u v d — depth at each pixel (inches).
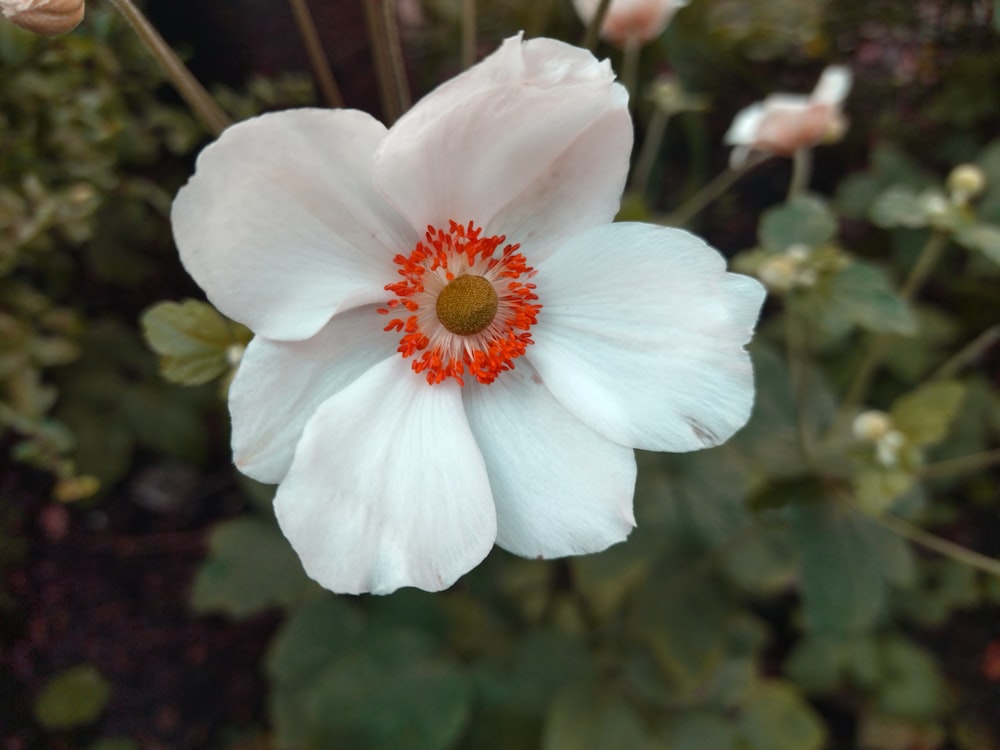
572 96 3.2
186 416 7.3
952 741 7.5
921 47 8.3
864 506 5.1
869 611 5.6
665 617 6.5
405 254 3.7
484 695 6.4
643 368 3.5
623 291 3.6
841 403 7.8
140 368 7.2
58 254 6.5
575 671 6.5
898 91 8.5
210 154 2.9
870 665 7.2
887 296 4.9
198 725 7.2
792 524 5.7
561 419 3.7
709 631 6.5
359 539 3.4
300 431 3.5
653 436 3.5
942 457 7.6
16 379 5.6
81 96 5.4
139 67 5.8
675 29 8.3
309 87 6.4
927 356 7.7
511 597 6.8
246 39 6.5
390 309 3.8
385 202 3.5
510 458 3.7
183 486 8.0
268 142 3.0
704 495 6.5
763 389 6.6
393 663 6.3
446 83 2.9
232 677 7.4
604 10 4.7
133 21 3.6
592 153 3.5
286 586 6.6
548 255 3.7
